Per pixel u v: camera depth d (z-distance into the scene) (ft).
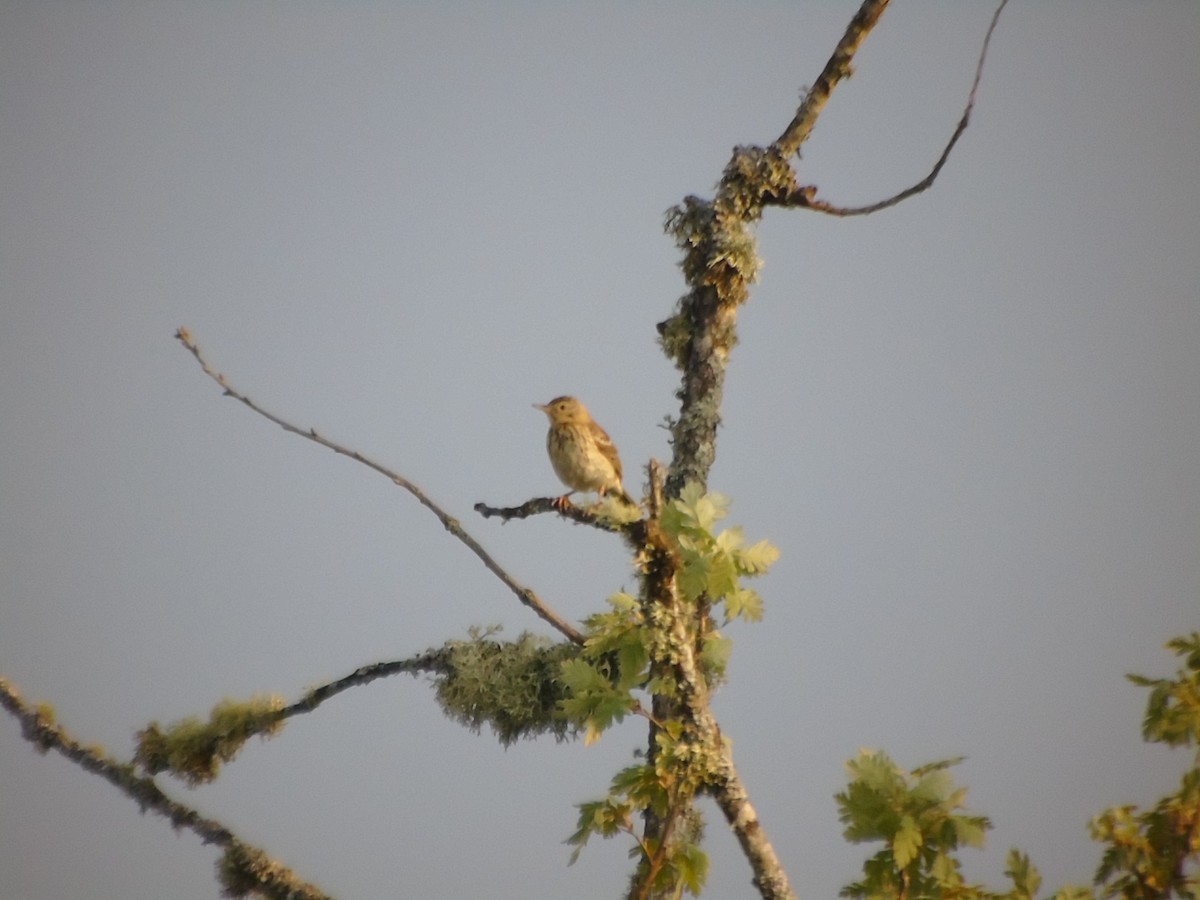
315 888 50.42
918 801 27.40
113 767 53.47
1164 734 29.99
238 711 54.65
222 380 43.83
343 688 54.03
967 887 26.89
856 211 53.67
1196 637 30.78
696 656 38.09
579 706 32.48
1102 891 28.04
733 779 32.86
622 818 31.76
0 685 54.60
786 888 32.45
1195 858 27.71
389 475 45.55
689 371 51.55
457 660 51.03
